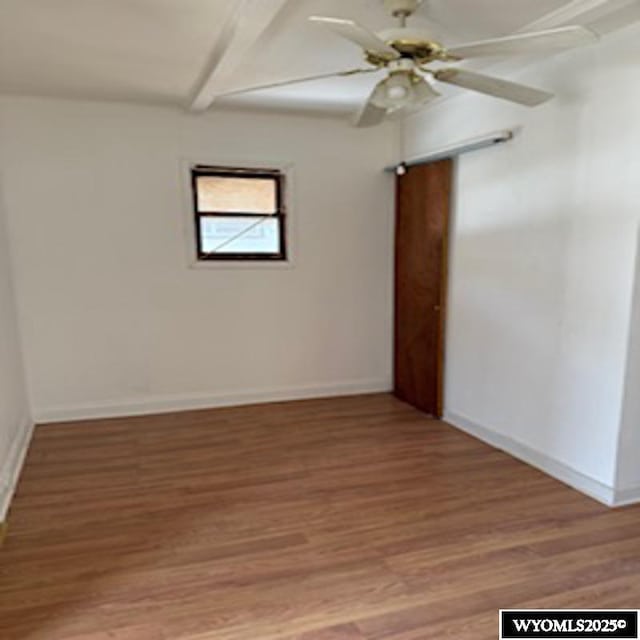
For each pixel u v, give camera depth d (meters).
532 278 3.20
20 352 3.80
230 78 3.18
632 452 2.76
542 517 2.66
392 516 2.68
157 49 2.79
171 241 4.16
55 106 3.76
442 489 2.97
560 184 2.96
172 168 4.07
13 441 3.21
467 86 2.41
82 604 2.03
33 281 3.88
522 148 3.22
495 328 3.54
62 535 2.50
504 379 3.49
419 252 4.29
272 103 3.93
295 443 3.66
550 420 3.14
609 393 2.75
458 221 3.85
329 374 4.76
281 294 4.51
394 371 4.82
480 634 1.87
